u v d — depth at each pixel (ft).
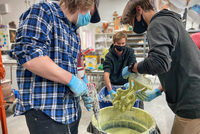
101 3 22.58
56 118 2.23
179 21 2.52
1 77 4.72
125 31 18.86
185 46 2.46
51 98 2.22
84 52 10.09
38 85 2.18
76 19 2.46
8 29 10.00
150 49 2.19
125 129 3.62
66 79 2.12
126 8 2.98
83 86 2.39
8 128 6.40
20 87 2.23
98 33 22.74
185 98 2.56
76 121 2.79
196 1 10.29
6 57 9.62
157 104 9.21
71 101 2.49
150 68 2.11
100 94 5.19
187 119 2.72
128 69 2.58
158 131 2.83
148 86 2.49
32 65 1.84
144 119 3.33
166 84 2.83
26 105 2.18
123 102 3.00
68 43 2.42
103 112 3.43
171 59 2.34
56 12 2.26
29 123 2.30
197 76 2.44
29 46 1.85
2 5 10.77
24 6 10.75
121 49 5.44
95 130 2.64
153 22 2.37
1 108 4.87
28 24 1.92
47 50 2.15
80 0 2.20
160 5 9.79
